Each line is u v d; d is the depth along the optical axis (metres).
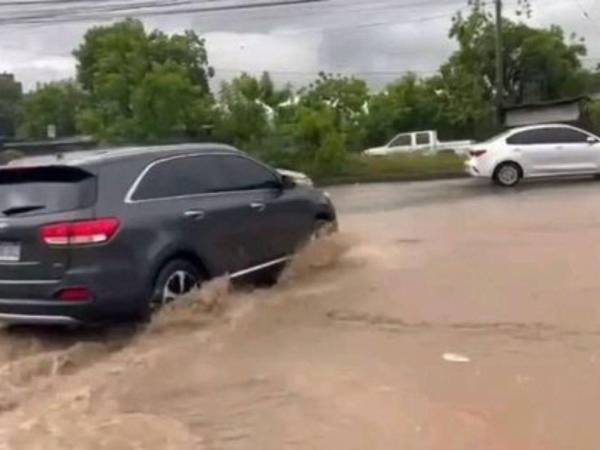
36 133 56.09
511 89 49.00
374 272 9.77
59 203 7.52
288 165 28.62
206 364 6.72
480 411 5.43
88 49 37.50
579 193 18.80
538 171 21.89
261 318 7.99
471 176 24.31
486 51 40.72
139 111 29.00
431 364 6.38
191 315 8.02
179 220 8.04
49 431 5.49
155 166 8.09
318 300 8.58
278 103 30.22
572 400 5.53
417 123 45.03
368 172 28.53
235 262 8.75
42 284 7.45
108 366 6.96
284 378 6.24
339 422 5.36
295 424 5.36
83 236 7.35
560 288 8.53
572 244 11.15
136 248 7.59
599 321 7.27
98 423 5.58
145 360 6.95
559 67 49.22
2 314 7.69
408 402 5.63
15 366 7.14
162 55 32.16
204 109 29.25
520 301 8.09
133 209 7.68
